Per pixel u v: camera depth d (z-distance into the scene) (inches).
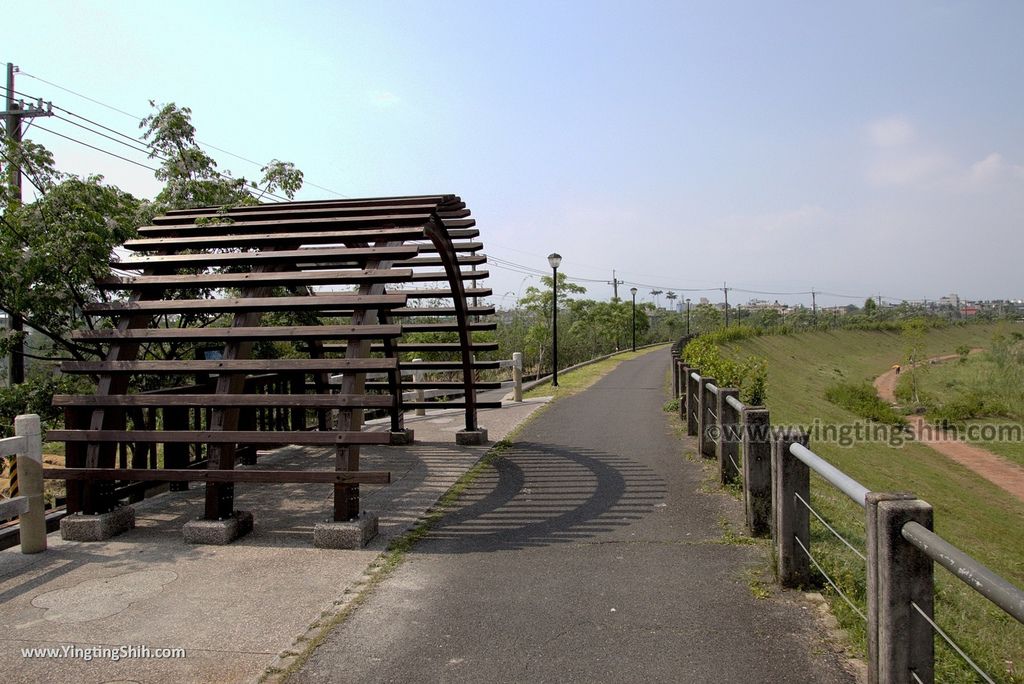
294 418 401.4
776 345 1694.1
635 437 400.8
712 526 223.8
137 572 188.7
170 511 255.4
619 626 150.3
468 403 392.2
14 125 513.7
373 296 232.5
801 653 135.3
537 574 184.2
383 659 137.6
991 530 521.3
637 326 2265.0
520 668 132.8
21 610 163.5
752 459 210.1
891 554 103.5
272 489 289.4
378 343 443.5
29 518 202.7
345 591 173.8
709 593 167.0
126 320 247.3
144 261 262.1
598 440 393.4
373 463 336.5
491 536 220.1
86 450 228.2
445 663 135.4
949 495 609.9
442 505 257.9
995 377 1269.7
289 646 143.7
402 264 347.3
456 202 360.5
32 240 309.0
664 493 268.5
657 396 632.4
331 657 138.6
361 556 201.2
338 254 249.3
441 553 203.5
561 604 163.2
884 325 2600.9
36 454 205.3
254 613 160.7
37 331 341.7
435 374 733.9
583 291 1283.2
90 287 324.5
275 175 505.4
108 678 130.6
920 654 103.7
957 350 1782.7
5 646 144.5
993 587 79.7
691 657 135.2
